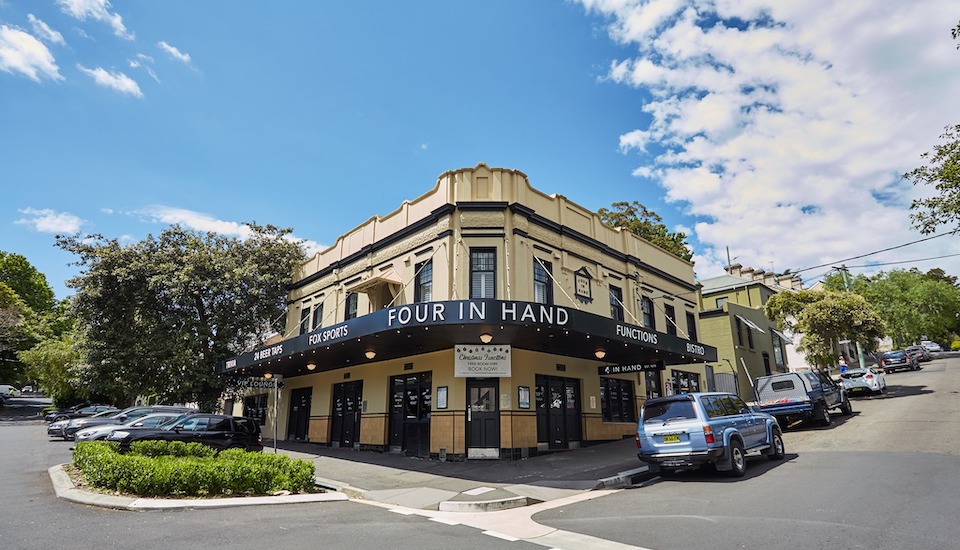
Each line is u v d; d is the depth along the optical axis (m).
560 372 17.20
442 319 12.25
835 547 5.70
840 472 9.96
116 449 13.31
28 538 6.44
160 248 26.05
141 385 24.78
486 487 10.67
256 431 16.48
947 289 46.91
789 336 35.44
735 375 26.86
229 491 9.55
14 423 34.97
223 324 25.19
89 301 24.16
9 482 10.88
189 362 24.33
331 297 22.45
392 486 11.17
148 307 25.34
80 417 25.81
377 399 18.22
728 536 6.33
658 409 11.34
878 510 7.08
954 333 59.59
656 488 10.21
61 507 8.38
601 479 11.03
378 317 13.35
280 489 9.97
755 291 34.91
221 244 27.09
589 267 19.12
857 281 49.62
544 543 6.43
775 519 6.97
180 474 9.15
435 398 15.75
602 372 18.34
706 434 10.35
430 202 17.41
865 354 46.44
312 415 22.17
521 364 15.79
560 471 12.52
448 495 9.97
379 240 19.56
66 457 15.55
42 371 38.44
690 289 25.64
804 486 8.99
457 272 15.76
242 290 25.48
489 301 12.27
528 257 16.47
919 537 5.87
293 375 23.94
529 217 16.80
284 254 27.03
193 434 15.18
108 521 7.39
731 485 9.74
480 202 16.16
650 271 22.75
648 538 6.48
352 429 19.77
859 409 19.88
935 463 10.09
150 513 7.95
